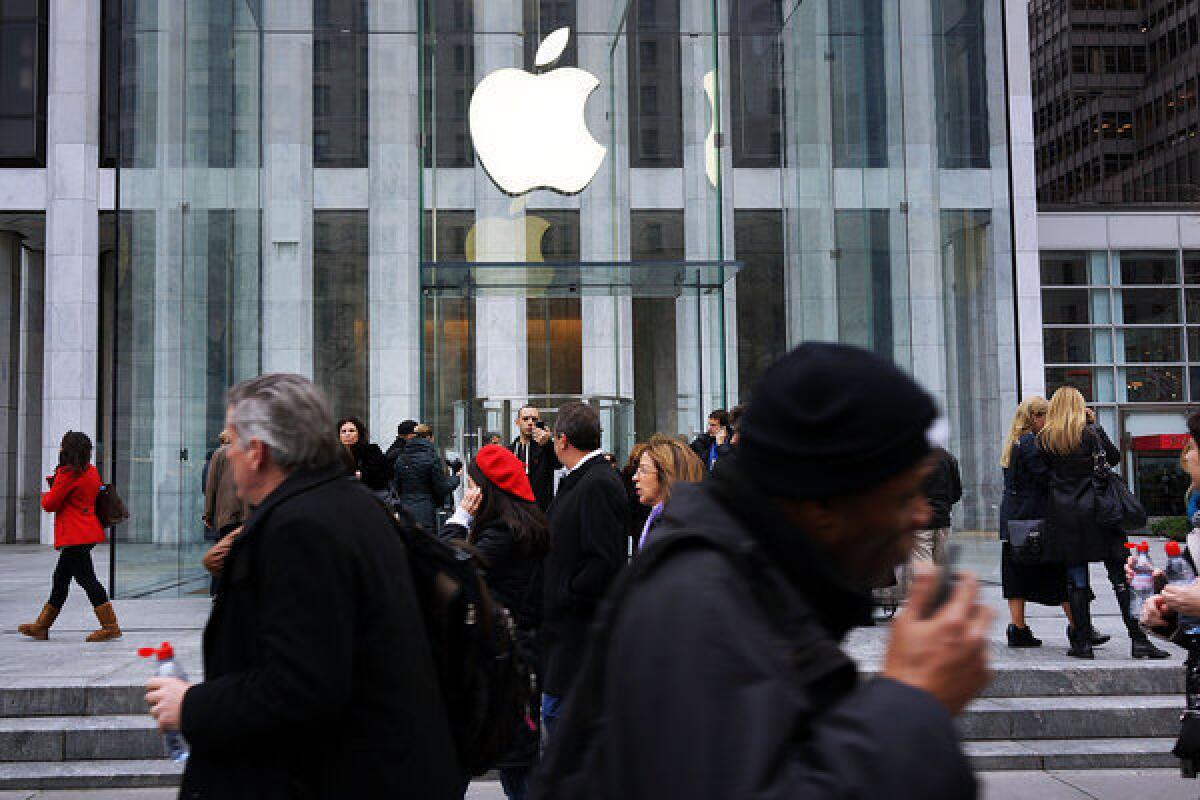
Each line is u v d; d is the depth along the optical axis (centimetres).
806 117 1319
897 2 1220
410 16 1353
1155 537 2353
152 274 1127
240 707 222
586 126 1224
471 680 264
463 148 1213
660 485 522
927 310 1190
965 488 1173
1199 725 382
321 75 1352
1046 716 662
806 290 1318
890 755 91
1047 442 758
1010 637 810
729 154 1378
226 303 1220
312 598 228
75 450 873
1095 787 586
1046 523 753
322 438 249
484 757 271
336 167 1338
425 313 1247
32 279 2983
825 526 113
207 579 1176
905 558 117
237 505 942
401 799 232
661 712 93
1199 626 373
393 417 1303
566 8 1230
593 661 116
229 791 226
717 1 1245
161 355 1135
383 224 1327
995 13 1219
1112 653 777
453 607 262
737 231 1394
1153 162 6581
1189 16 6334
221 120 1231
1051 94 7156
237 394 252
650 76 1237
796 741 94
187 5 1182
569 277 1230
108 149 2484
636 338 1280
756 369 1362
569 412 481
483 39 1225
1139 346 3278
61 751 623
